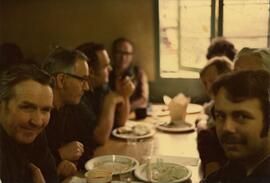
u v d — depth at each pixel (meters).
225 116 0.82
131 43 2.03
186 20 1.75
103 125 1.69
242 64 0.95
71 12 1.80
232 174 0.86
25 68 1.02
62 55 1.36
